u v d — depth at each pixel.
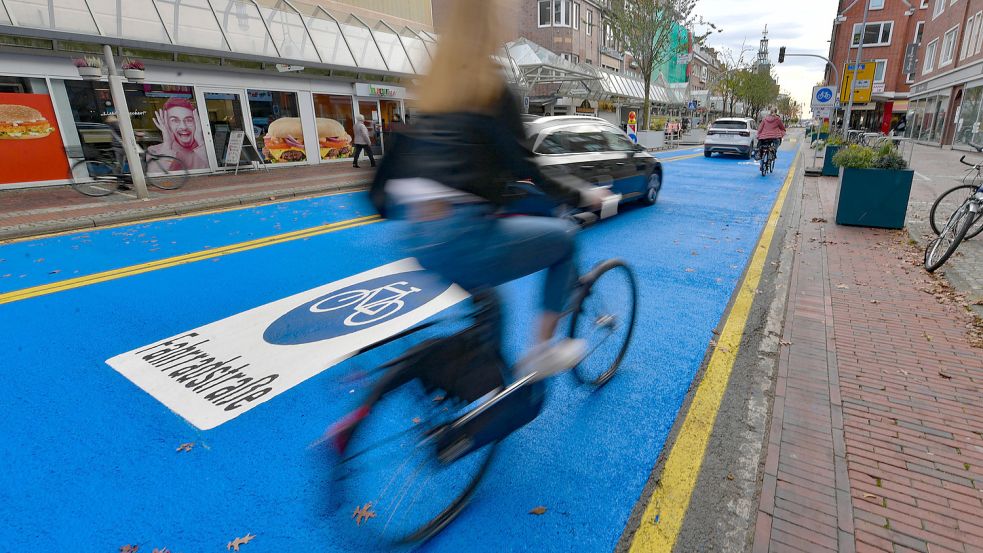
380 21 20.94
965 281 4.98
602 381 3.29
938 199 6.78
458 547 2.10
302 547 2.09
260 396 3.18
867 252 6.26
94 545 2.10
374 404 1.95
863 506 2.27
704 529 2.18
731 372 3.45
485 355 2.21
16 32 11.06
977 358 3.54
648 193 9.60
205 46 14.62
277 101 16.80
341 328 4.15
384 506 2.08
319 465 2.54
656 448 2.69
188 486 2.43
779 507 2.28
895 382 3.27
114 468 2.55
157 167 14.12
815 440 2.72
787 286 5.11
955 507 2.25
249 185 12.77
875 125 49.88
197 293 5.00
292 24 17.14
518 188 2.09
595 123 8.49
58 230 7.97
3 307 4.66
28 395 3.21
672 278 5.41
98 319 4.37
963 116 25.91
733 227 7.84
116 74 10.09
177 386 3.30
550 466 2.56
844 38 47.28
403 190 1.92
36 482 2.46
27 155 11.86
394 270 5.68
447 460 2.07
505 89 1.89
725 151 21.02
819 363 3.53
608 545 2.10
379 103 20.30
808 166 17.28
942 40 30.80
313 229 7.94
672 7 27.28
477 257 1.96
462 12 1.77
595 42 38.78
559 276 2.33
